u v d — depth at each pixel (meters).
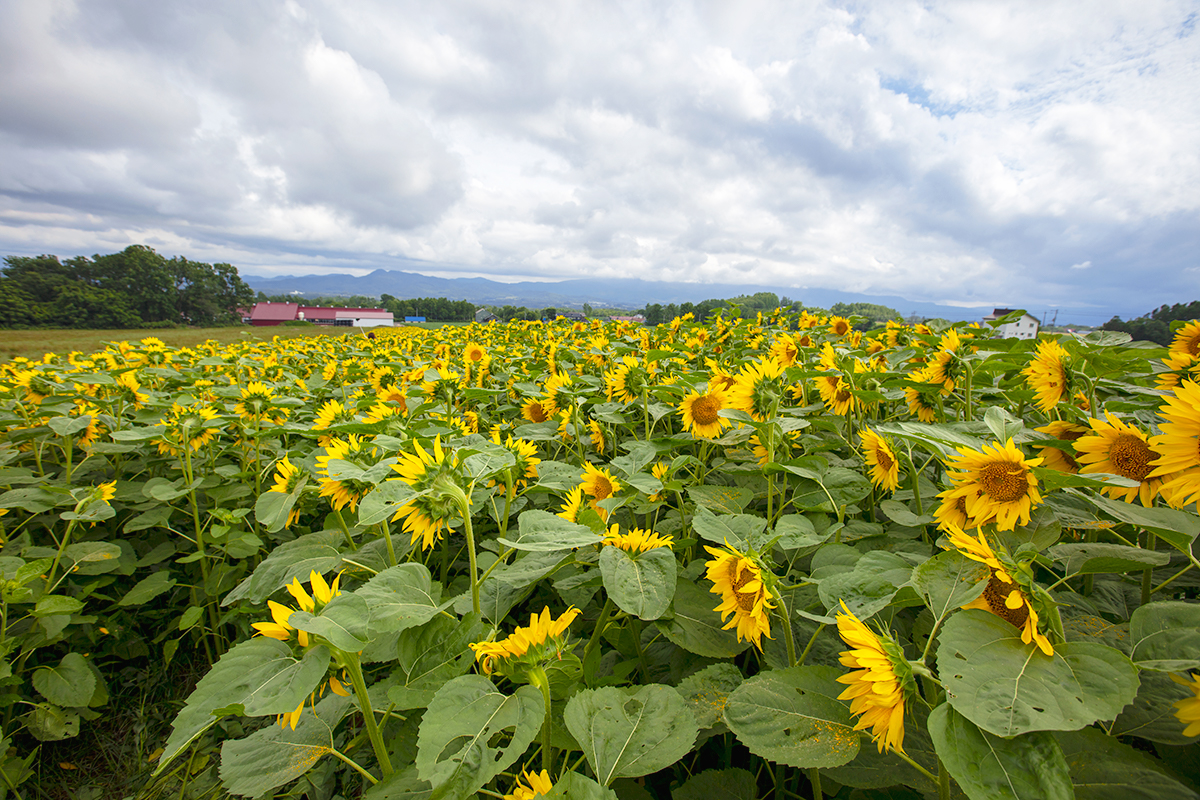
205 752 3.57
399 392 5.77
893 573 1.78
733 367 6.65
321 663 1.63
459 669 1.94
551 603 3.59
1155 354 3.69
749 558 1.89
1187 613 1.43
